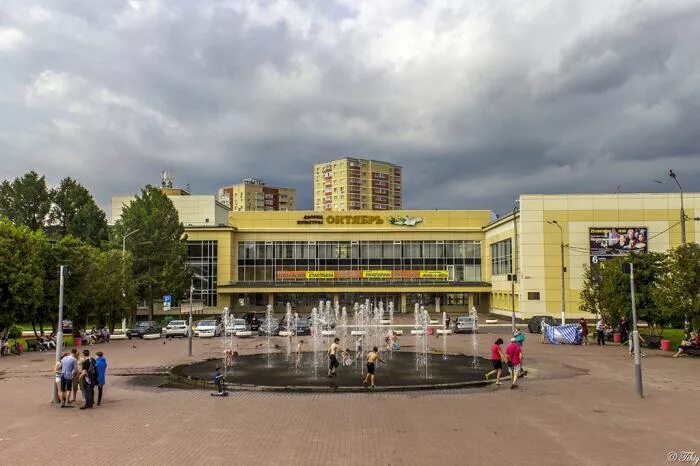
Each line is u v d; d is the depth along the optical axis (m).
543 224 69.81
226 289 83.69
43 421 16.84
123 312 57.38
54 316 47.81
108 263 53.62
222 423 16.44
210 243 85.00
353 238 89.19
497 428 15.59
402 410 18.23
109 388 23.30
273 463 12.40
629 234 69.12
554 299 69.00
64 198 72.38
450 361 31.89
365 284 86.06
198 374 26.73
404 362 31.44
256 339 50.97
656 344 38.62
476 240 89.69
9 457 12.99
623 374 26.09
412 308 88.00
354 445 13.87
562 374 26.23
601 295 42.69
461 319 56.22
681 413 17.39
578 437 14.51
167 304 65.19
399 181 189.12
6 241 41.06
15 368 30.33
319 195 185.00
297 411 18.20
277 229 88.38
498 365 23.44
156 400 20.41
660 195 69.38
